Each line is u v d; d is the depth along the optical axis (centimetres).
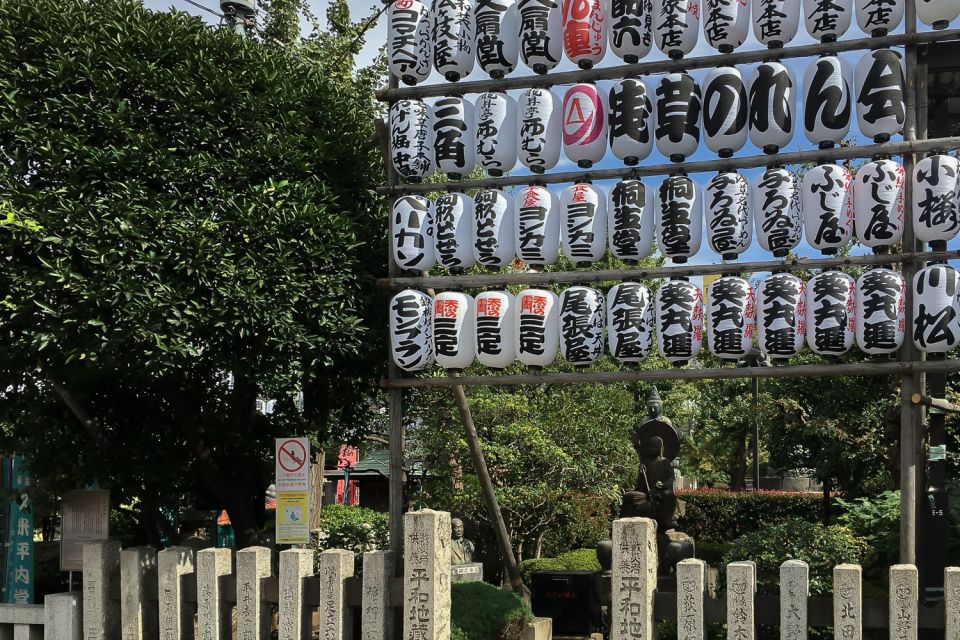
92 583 698
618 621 592
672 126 685
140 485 920
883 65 643
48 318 667
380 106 1334
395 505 739
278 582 663
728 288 673
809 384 1600
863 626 560
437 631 628
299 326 709
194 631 689
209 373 911
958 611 529
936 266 632
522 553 1656
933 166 632
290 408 927
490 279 738
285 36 1375
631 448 1436
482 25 734
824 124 650
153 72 721
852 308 654
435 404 1279
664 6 682
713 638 799
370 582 643
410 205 754
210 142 729
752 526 2128
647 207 697
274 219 711
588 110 707
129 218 665
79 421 883
